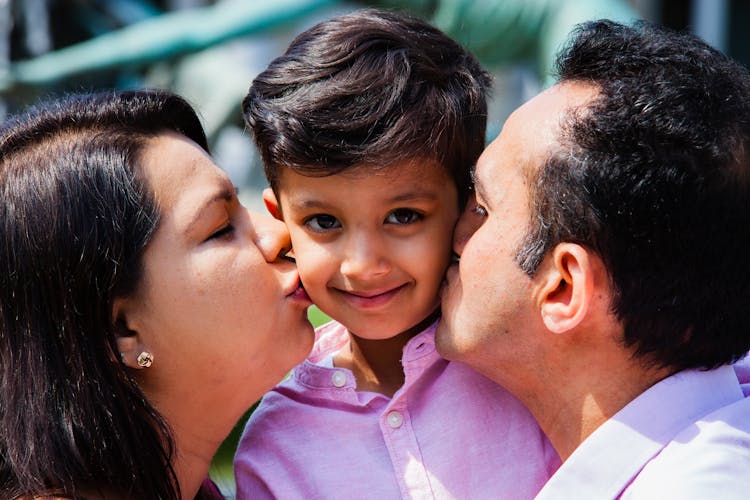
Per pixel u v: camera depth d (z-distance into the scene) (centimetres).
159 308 140
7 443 133
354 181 141
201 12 447
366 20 156
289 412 163
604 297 134
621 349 137
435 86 148
